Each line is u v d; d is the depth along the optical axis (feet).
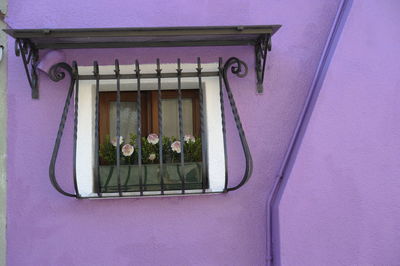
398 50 8.62
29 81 8.54
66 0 9.08
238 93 9.08
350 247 8.25
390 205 8.36
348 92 8.52
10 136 8.72
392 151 8.45
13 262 8.45
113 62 8.92
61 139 8.76
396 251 8.27
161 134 8.38
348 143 8.43
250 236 8.76
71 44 8.72
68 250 8.55
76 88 8.61
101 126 9.34
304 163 8.36
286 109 9.12
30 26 8.96
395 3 8.71
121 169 8.50
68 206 8.64
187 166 8.61
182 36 8.29
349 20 8.65
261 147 8.99
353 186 8.36
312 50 9.28
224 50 9.09
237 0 9.27
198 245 8.69
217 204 8.80
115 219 8.66
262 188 8.89
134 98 9.53
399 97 8.55
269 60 9.21
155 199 8.75
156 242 8.65
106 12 9.09
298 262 8.17
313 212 8.27
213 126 8.94
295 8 9.35
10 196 8.59
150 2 9.17
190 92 9.52
